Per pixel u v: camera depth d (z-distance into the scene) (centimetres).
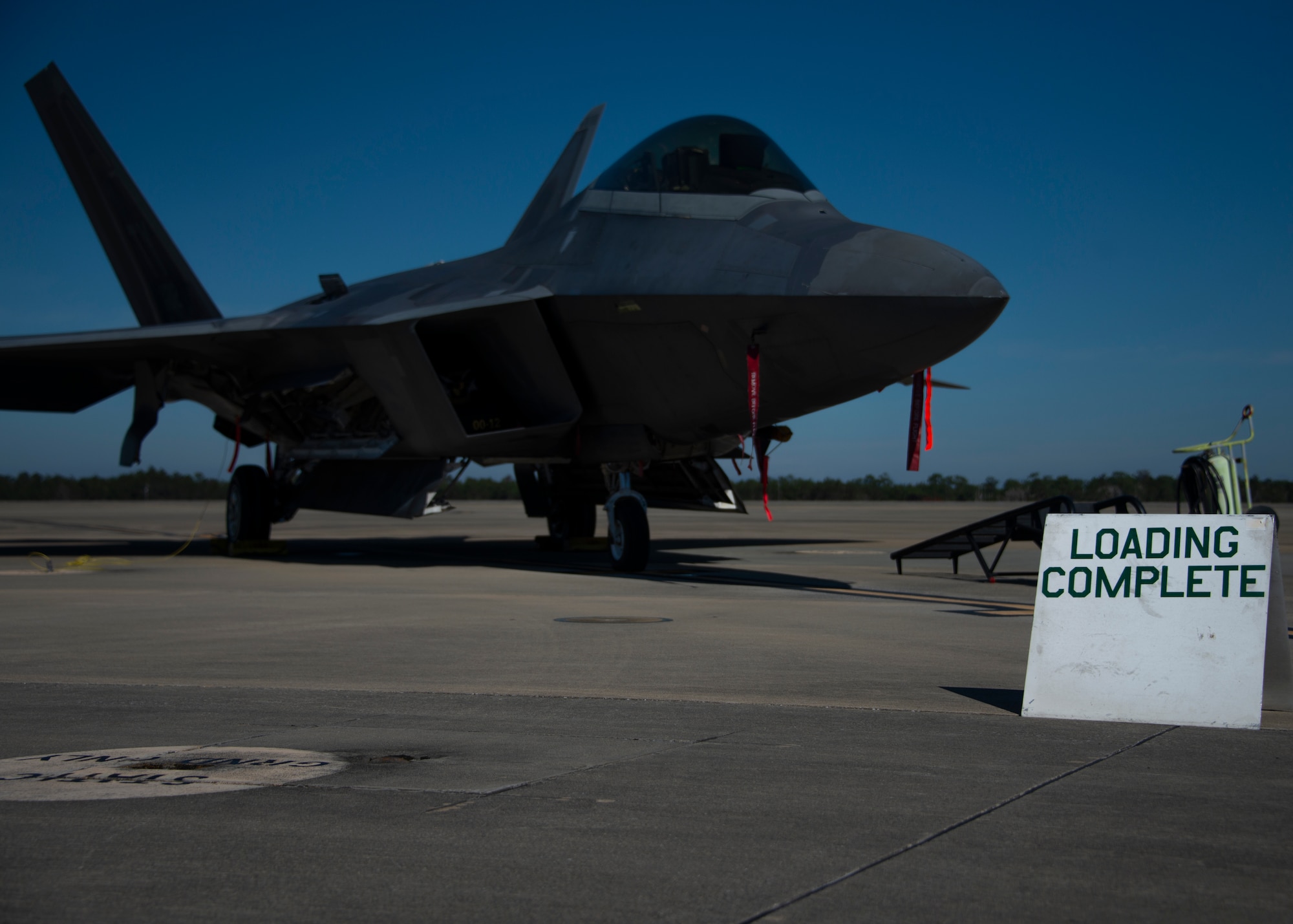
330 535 2498
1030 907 250
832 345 1012
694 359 1153
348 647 684
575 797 340
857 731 441
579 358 1265
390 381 1277
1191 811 326
